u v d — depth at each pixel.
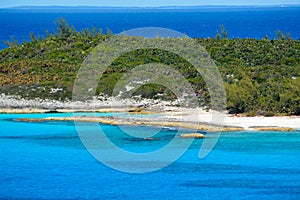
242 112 110.56
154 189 73.38
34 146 93.75
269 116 108.56
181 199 69.38
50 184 75.88
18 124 106.94
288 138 95.44
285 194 70.94
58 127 104.25
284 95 113.38
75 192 72.69
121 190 73.06
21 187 74.94
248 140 94.06
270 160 85.12
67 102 118.88
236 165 83.12
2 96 121.50
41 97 120.88
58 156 88.69
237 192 71.75
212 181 76.12
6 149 92.38
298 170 80.50
